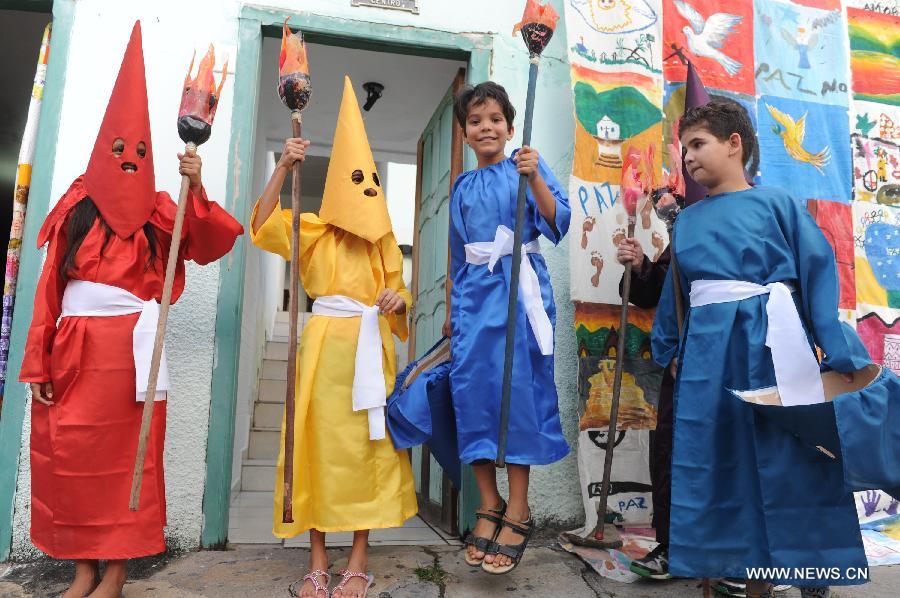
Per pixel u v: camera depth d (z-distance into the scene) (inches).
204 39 99.0
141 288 73.7
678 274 77.2
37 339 68.9
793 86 115.5
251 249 147.0
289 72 74.3
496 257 77.8
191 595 74.6
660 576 80.7
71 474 67.1
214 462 91.4
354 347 78.9
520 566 86.1
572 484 103.3
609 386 101.6
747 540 64.4
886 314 113.3
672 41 111.0
